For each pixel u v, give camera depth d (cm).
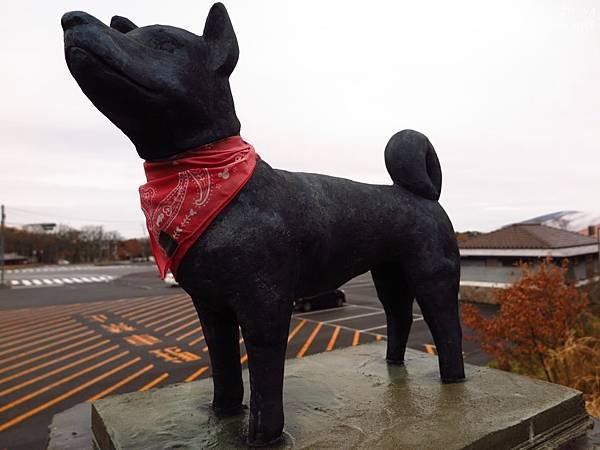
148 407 198
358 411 187
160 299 1395
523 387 213
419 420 177
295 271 165
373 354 276
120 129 151
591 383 459
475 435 163
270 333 156
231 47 156
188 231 147
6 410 466
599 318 720
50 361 652
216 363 190
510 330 514
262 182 159
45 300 1415
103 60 125
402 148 221
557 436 191
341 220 185
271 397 159
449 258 221
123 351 706
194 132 151
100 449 187
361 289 1619
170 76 139
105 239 5634
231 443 162
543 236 1146
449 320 220
